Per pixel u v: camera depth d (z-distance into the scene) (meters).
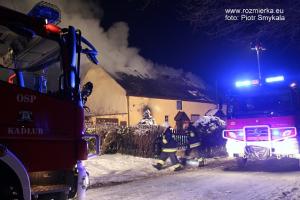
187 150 15.48
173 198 8.05
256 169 12.63
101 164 13.24
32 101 4.91
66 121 5.17
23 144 4.79
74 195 5.36
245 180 10.24
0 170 4.66
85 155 5.24
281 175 10.96
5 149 4.48
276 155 11.80
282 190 8.56
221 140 18.78
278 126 11.78
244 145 12.16
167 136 13.38
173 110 33.53
